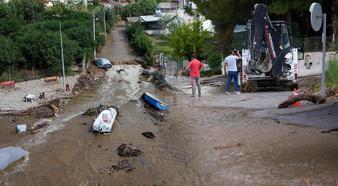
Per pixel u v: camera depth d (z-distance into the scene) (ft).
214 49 135.44
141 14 322.96
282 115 38.40
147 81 111.24
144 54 200.44
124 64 180.65
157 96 66.13
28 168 35.35
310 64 82.38
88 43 174.81
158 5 327.47
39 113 64.80
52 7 238.89
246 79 62.13
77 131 48.65
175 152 33.76
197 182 26.40
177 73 126.00
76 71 141.08
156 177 28.99
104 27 247.91
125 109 59.52
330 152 26.86
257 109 43.62
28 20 213.66
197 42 142.10
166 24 257.55
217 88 74.84
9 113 66.90
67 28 181.47
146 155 34.53
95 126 45.14
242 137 33.63
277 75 60.54
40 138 47.19
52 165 35.83
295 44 78.69
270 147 29.78
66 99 82.33
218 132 36.55
